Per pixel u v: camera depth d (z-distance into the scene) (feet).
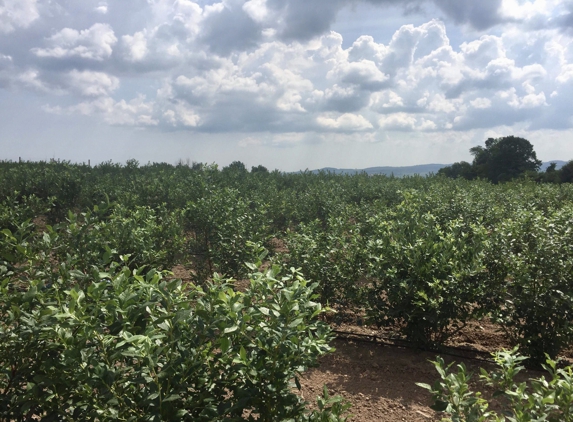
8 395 8.59
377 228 22.95
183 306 8.45
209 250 26.50
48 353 8.94
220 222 26.94
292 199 47.88
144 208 25.38
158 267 20.65
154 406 7.54
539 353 17.08
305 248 20.52
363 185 62.03
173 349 8.04
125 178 54.54
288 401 8.36
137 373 7.64
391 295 17.71
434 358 17.94
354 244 20.45
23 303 9.17
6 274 12.02
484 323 21.62
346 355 18.25
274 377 8.16
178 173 59.16
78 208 43.96
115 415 7.54
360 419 13.50
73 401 8.57
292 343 8.21
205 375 8.23
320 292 19.71
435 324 17.29
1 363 9.21
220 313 8.16
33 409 8.71
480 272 17.72
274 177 69.97
